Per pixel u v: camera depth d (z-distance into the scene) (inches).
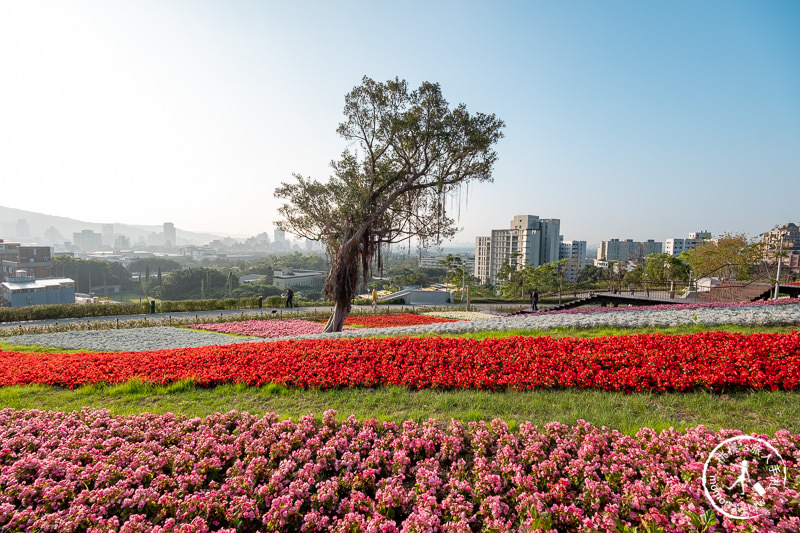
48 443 202.2
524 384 256.1
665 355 266.1
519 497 146.8
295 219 637.3
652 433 174.2
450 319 862.5
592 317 464.1
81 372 324.5
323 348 352.2
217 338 627.5
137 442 204.5
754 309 454.9
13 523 146.9
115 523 148.6
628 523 130.0
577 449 173.8
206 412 243.4
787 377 223.9
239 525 147.6
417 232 682.8
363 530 138.3
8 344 569.0
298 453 184.4
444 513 147.6
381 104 599.8
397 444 185.3
